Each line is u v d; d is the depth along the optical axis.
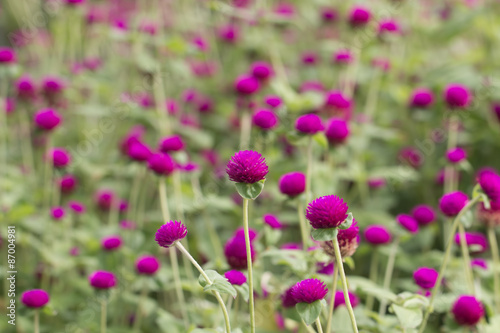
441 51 1.85
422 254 1.12
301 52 1.85
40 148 1.40
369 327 0.86
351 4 1.58
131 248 1.09
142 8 1.64
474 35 1.86
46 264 1.09
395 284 1.08
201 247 1.10
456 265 1.01
